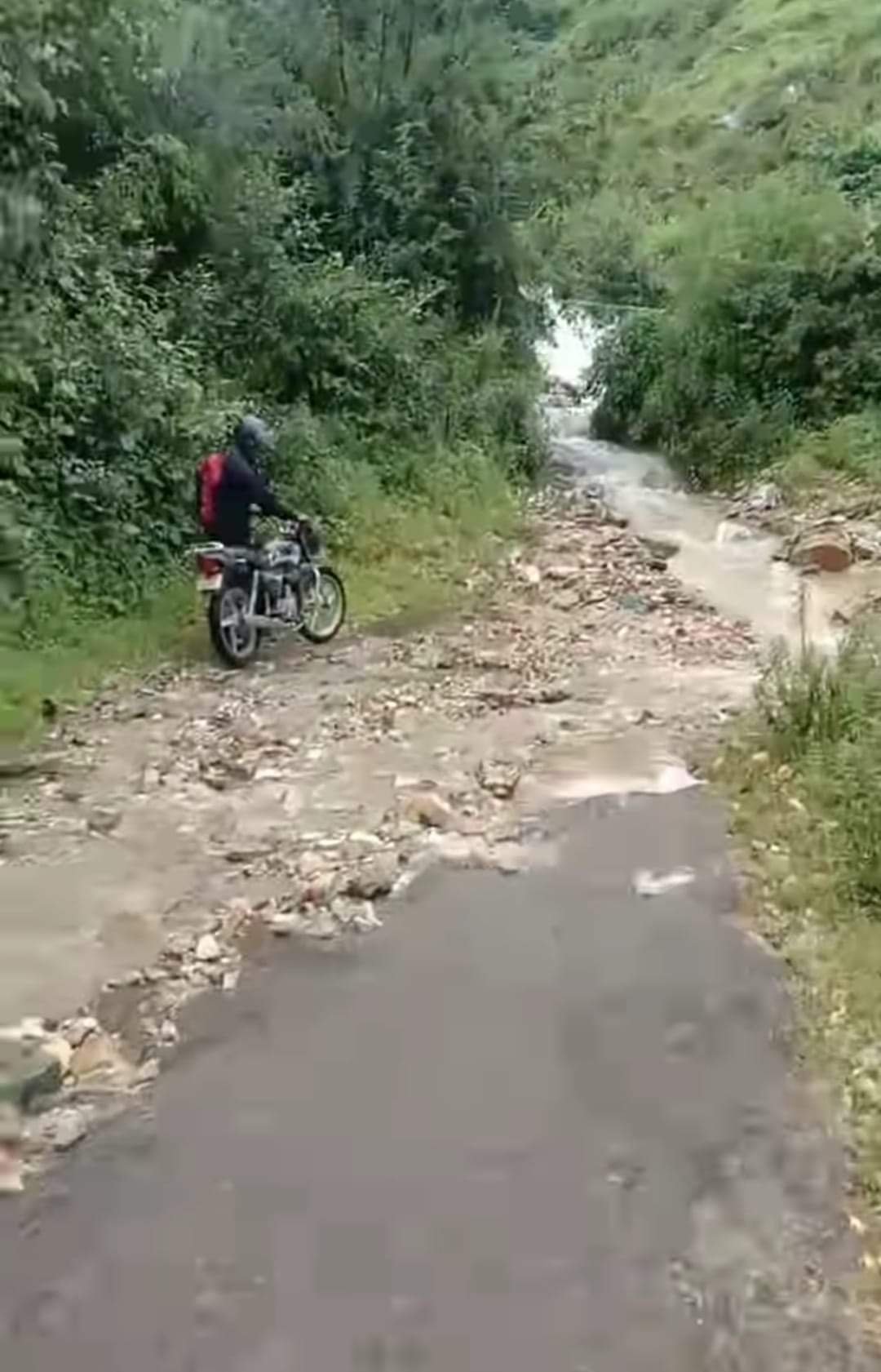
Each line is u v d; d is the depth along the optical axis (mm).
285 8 21031
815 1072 5582
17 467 11734
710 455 22109
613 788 8680
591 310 27078
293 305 17250
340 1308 4336
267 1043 5816
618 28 54938
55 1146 5129
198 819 8219
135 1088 5508
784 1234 4672
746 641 12773
